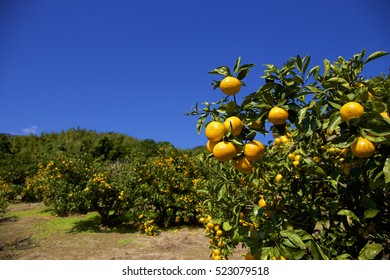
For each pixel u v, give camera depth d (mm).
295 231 1690
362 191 2049
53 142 33625
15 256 6316
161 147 12383
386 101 1649
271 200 2350
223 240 2809
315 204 2176
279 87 1871
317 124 1825
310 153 2277
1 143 30891
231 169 2736
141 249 6840
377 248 1608
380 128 1472
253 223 2311
